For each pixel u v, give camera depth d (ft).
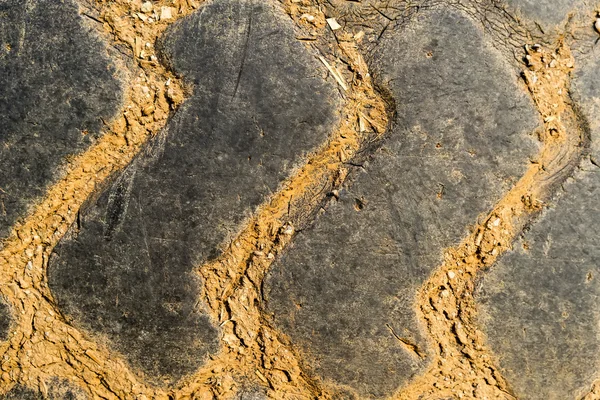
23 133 1.70
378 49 1.70
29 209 1.71
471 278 1.71
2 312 1.72
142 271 1.70
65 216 1.71
